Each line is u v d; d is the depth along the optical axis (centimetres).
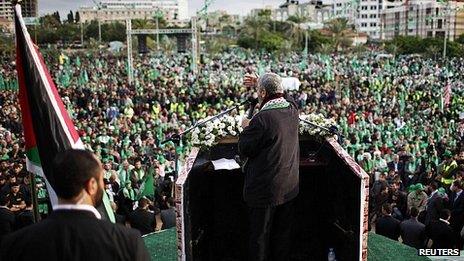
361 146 1764
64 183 257
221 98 3112
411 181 1451
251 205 434
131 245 259
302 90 3222
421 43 8638
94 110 2645
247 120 483
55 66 5606
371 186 1284
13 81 3672
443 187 1259
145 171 1371
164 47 9100
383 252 604
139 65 6134
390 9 15500
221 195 513
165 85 3803
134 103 3000
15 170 1303
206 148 500
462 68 5759
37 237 251
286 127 425
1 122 2267
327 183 501
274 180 423
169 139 515
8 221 916
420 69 5809
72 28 10238
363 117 2362
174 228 709
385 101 3062
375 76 4712
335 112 2442
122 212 1194
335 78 4088
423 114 2644
